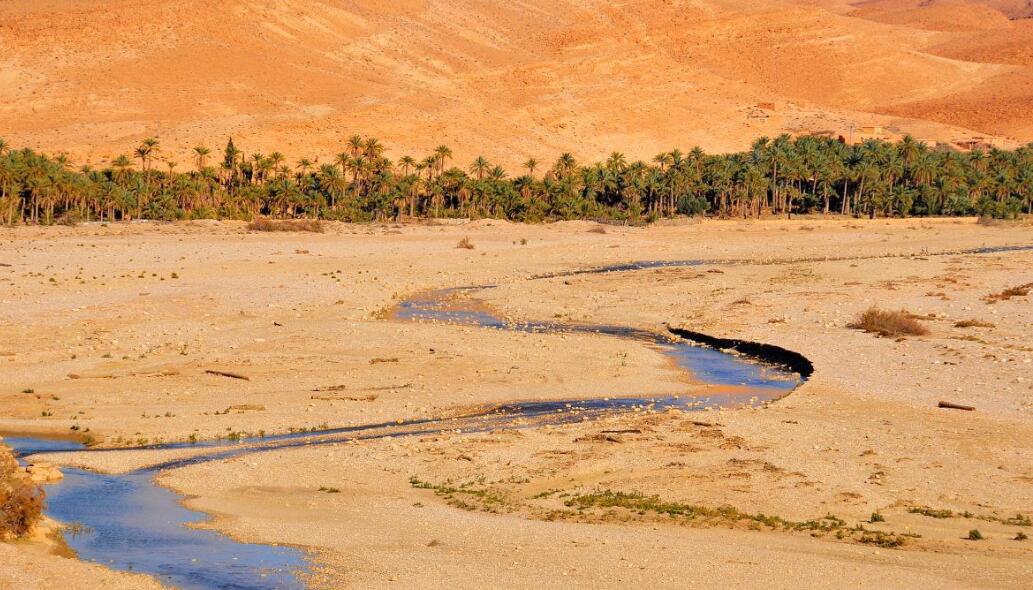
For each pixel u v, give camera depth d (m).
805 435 76.44
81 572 47.75
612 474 67.25
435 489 64.50
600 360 110.69
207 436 77.94
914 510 59.91
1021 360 106.25
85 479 66.06
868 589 46.97
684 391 97.06
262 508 60.16
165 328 121.00
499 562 50.91
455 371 102.50
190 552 52.28
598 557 51.50
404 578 48.62
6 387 91.75
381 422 82.94
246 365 102.69
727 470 67.25
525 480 66.06
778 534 55.78
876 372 103.44
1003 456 71.00
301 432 79.88
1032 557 51.69
